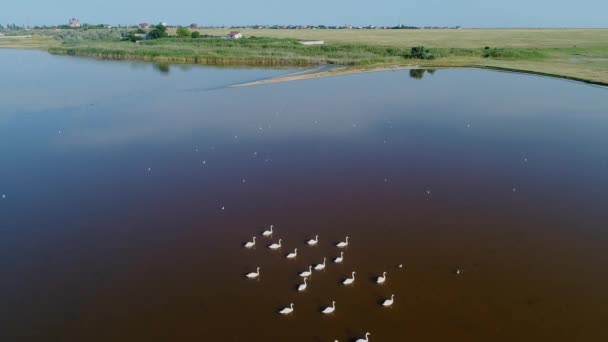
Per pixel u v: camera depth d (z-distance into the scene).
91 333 26.98
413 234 37.19
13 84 100.62
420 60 129.62
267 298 29.64
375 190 45.53
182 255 34.66
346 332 26.53
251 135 63.50
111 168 51.97
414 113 74.31
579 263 33.03
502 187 45.88
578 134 62.78
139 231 38.22
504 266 32.75
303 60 129.50
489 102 81.56
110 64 135.12
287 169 51.28
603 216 39.62
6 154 56.72
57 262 34.09
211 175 49.75
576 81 98.75
